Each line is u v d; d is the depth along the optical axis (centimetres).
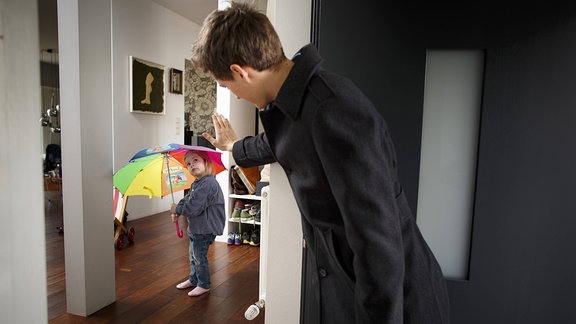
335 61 101
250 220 358
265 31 69
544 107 95
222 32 67
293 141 71
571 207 96
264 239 154
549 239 97
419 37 98
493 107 97
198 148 233
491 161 98
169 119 514
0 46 51
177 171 238
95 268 215
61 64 200
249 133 402
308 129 67
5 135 53
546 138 95
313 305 116
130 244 348
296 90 68
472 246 101
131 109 436
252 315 150
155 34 477
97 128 213
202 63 73
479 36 95
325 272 80
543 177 96
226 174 365
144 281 263
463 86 102
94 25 208
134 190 218
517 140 97
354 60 100
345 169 62
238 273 285
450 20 96
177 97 530
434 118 104
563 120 94
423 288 75
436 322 75
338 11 100
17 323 55
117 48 415
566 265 97
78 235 206
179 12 514
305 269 117
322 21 101
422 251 78
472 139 104
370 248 61
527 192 97
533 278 98
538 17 93
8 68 52
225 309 223
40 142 58
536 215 97
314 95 66
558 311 98
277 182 128
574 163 95
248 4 74
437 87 103
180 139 540
